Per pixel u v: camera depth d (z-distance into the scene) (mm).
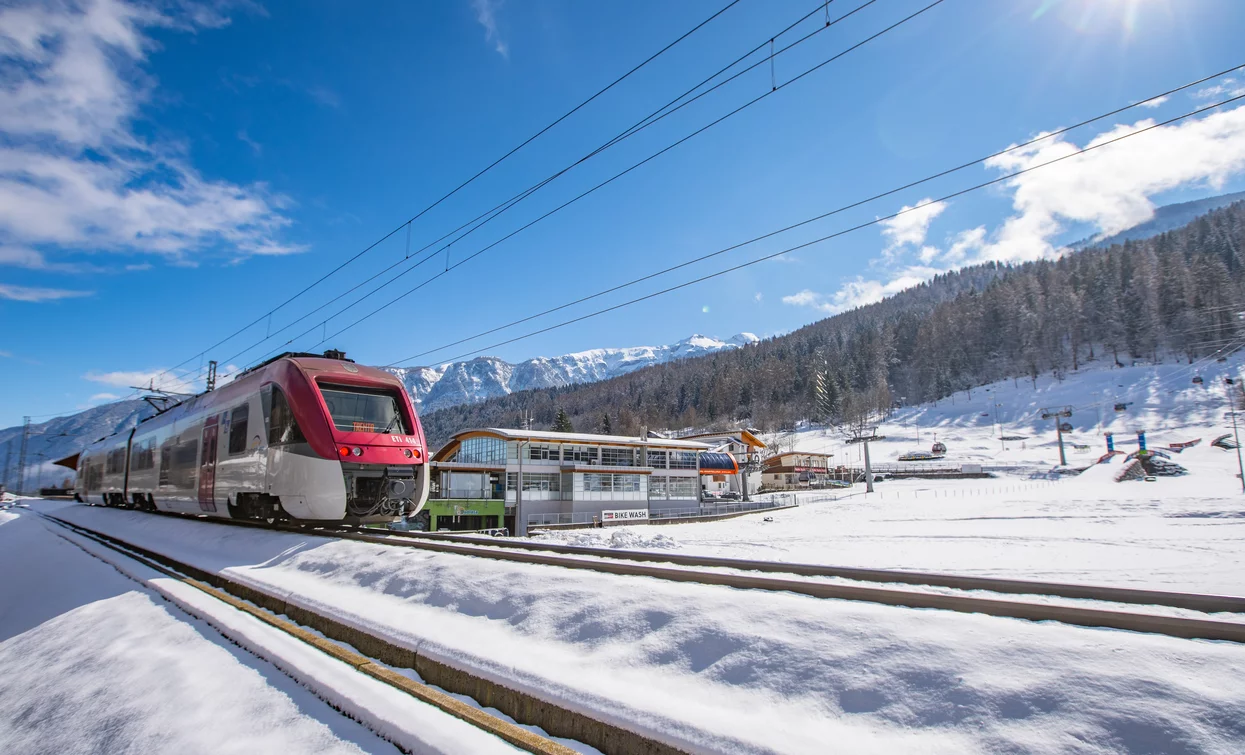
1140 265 142750
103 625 8391
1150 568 18672
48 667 7465
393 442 13578
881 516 47156
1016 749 2912
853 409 135875
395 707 4551
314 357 14594
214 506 16094
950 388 147250
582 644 5004
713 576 5812
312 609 7246
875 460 110438
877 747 3117
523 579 6410
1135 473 55094
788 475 90562
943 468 90500
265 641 6293
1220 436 81375
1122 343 137625
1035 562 21422
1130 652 3172
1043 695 3105
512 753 3840
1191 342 122625
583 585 5824
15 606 11859
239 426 15273
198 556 12484
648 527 47844
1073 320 141250
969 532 32906
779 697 3734
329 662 5621
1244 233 160250
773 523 48844
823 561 24438
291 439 13109
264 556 11258
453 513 43062
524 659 4801
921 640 3699
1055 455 94562
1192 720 2732
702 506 61031
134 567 12484
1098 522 33625
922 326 171125
